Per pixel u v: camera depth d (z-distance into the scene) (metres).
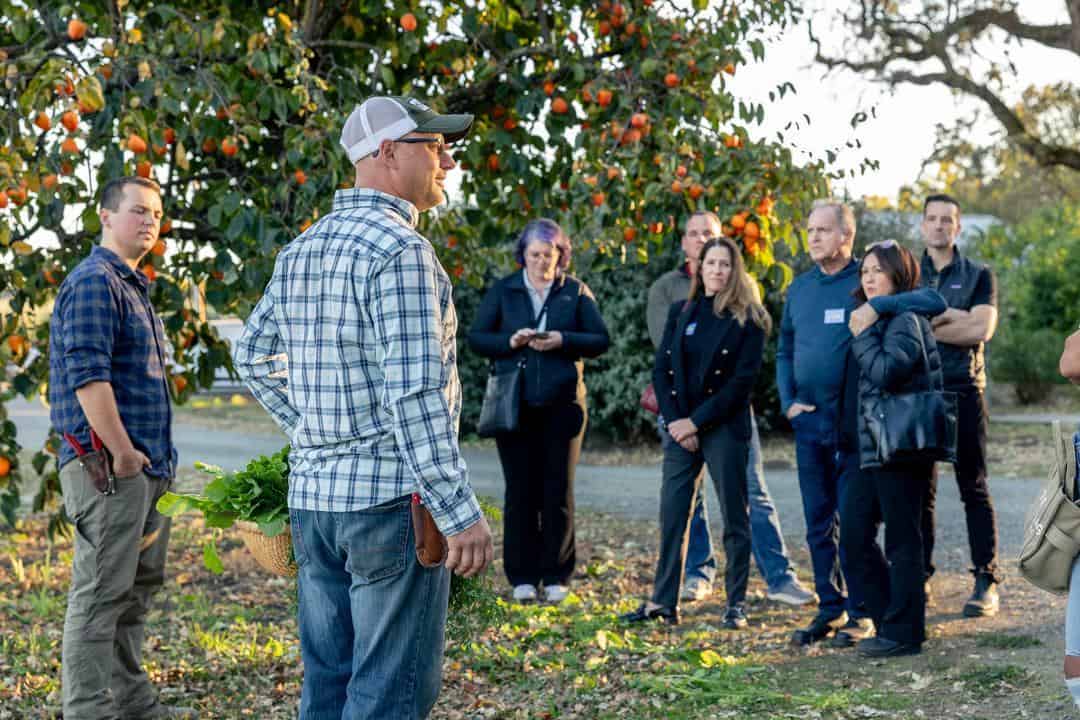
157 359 3.85
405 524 2.50
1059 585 2.65
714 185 5.83
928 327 4.54
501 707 4.11
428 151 2.71
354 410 2.51
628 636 5.04
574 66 6.02
